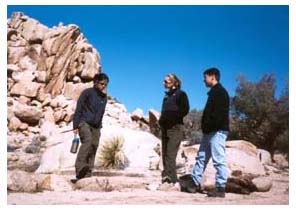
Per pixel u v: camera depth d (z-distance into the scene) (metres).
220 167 6.46
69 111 23.27
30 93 23.80
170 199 6.23
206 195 6.71
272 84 23.19
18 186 6.73
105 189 7.09
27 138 20.39
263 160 13.41
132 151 10.76
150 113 20.06
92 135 7.75
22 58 26.36
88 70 25.34
